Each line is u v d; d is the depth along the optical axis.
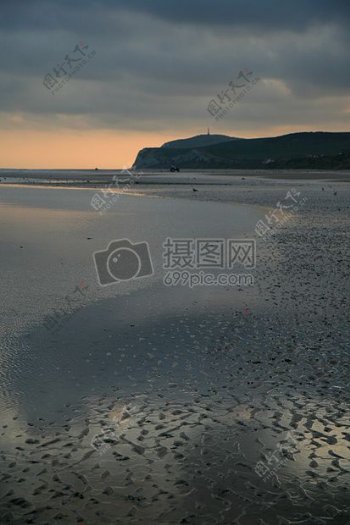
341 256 21.03
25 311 13.05
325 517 5.67
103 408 8.14
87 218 35.00
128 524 5.54
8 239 24.81
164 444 7.11
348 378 9.16
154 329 11.88
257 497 5.99
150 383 9.03
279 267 18.83
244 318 12.70
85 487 6.17
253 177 134.12
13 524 5.54
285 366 9.73
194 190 69.69
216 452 6.91
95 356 10.24
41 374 9.38
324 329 11.78
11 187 81.62
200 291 15.36
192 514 5.70
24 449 6.98
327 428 7.51
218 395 8.58
